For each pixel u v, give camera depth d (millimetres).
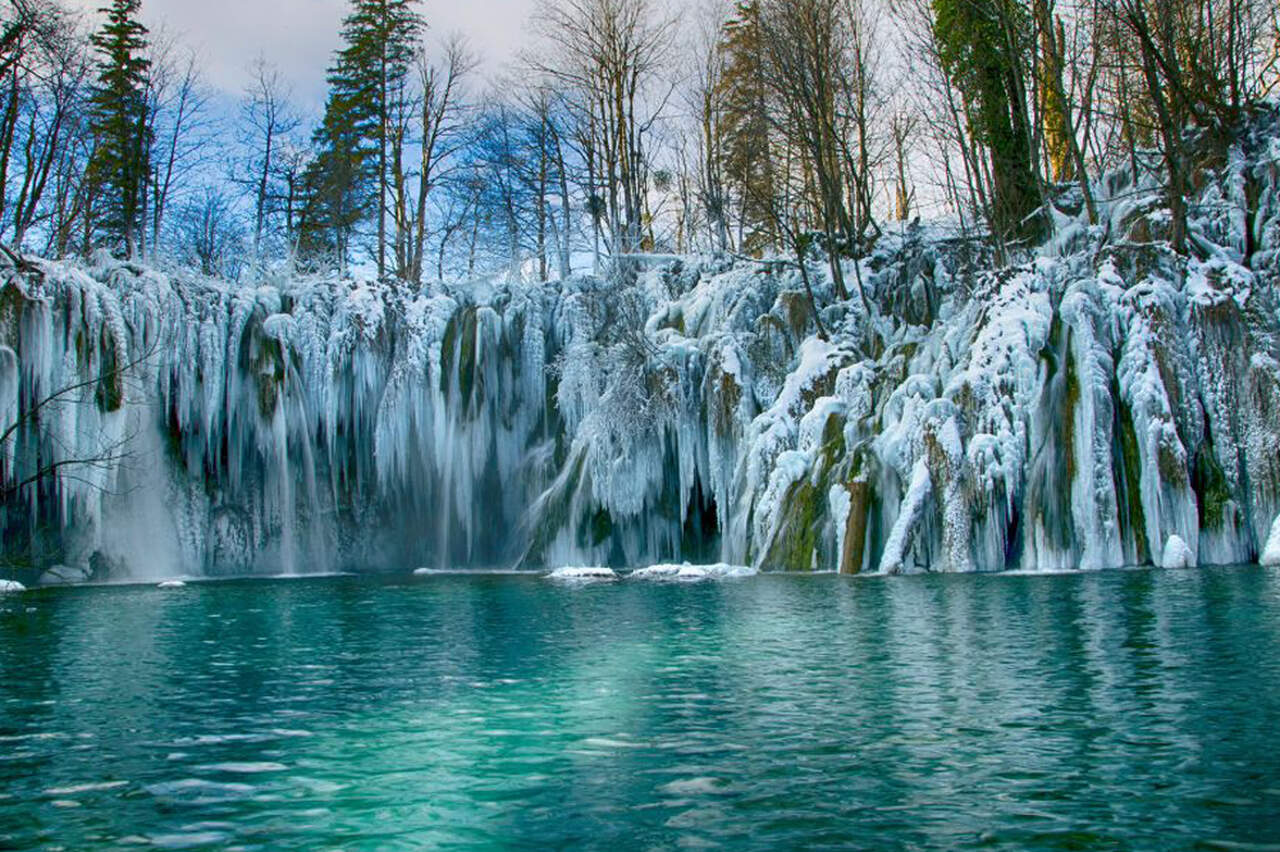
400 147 44094
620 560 25766
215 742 6375
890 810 4809
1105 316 19656
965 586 15672
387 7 44750
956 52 28312
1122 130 29062
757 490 23016
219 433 26109
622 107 38469
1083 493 18641
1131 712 6566
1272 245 20953
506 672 8789
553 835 4617
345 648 10523
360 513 28422
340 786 5410
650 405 25453
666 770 5590
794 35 29719
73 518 23812
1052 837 4391
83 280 23719
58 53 28500
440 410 28281
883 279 27812
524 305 29469
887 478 20594
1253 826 4473
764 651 9641
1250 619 10578
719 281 28469
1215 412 19094
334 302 28594
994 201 26719
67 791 5348
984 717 6570
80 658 9984
